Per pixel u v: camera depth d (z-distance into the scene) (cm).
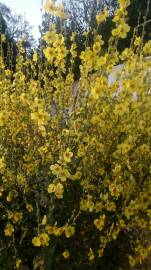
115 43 49
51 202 48
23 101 59
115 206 51
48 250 50
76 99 59
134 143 55
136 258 54
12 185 54
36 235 51
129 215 51
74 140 52
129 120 55
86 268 53
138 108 56
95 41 49
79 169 51
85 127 52
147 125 59
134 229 58
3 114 53
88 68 53
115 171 50
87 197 50
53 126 56
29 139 59
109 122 55
